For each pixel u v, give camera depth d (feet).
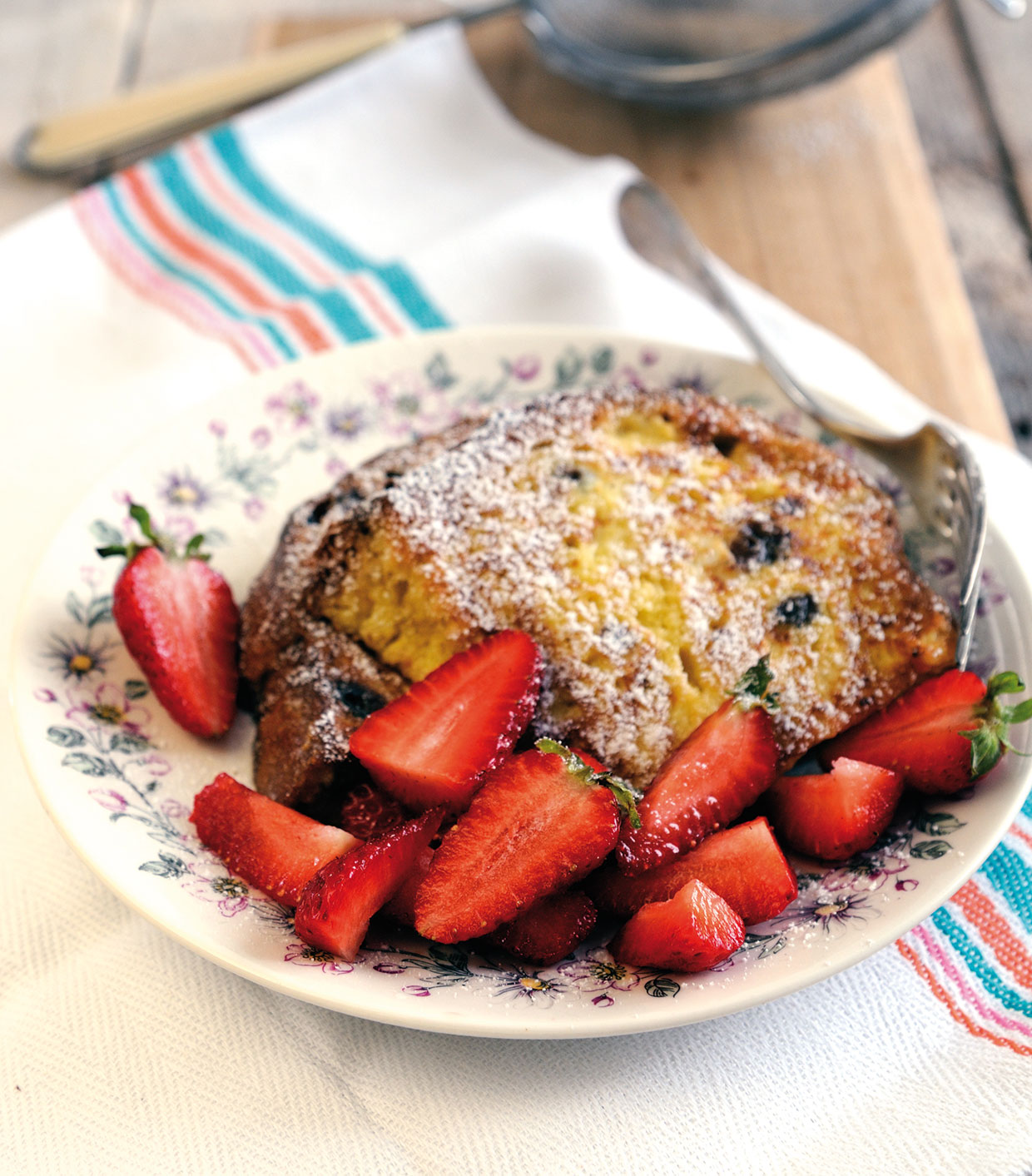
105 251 2.04
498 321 1.98
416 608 1.55
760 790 1.48
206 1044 1.43
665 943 1.40
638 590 1.54
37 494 1.81
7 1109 1.41
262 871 1.45
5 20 2.38
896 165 2.23
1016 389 2.14
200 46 2.36
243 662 1.59
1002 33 2.50
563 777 1.42
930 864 1.44
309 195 2.13
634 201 2.07
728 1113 1.40
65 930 1.48
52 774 1.48
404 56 2.21
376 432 1.77
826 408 1.73
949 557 1.63
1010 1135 1.39
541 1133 1.39
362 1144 1.39
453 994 1.38
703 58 2.23
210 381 1.91
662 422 1.65
